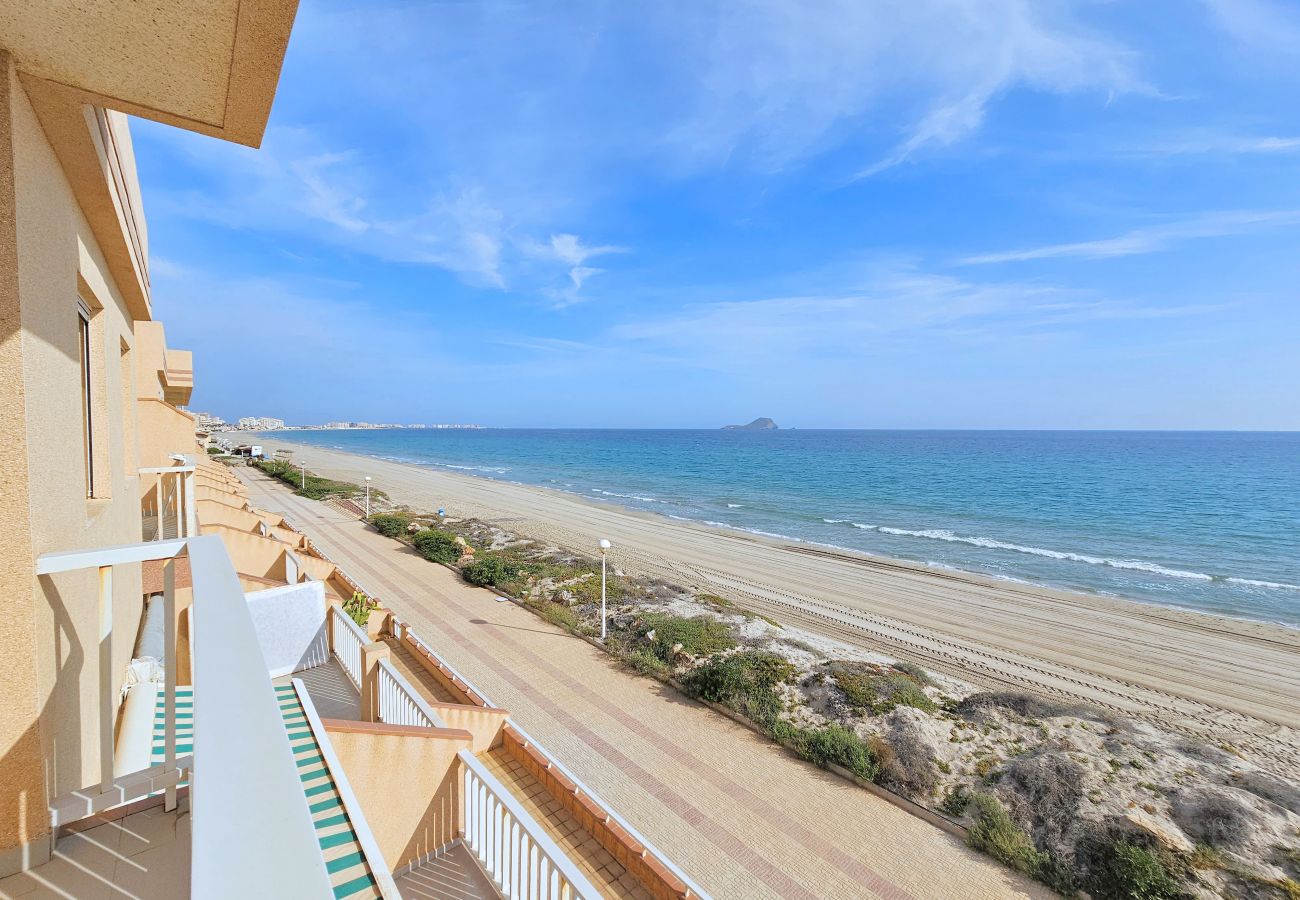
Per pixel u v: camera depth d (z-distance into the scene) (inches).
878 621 773.9
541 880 187.3
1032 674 621.3
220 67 101.1
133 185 226.4
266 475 2149.4
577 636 661.3
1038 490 2196.1
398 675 295.4
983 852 342.3
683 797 382.0
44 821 107.5
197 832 28.8
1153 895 304.5
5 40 91.7
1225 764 429.1
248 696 42.5
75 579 129.8
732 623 697.6
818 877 319.6
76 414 134.3
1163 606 888.9
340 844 170.9
